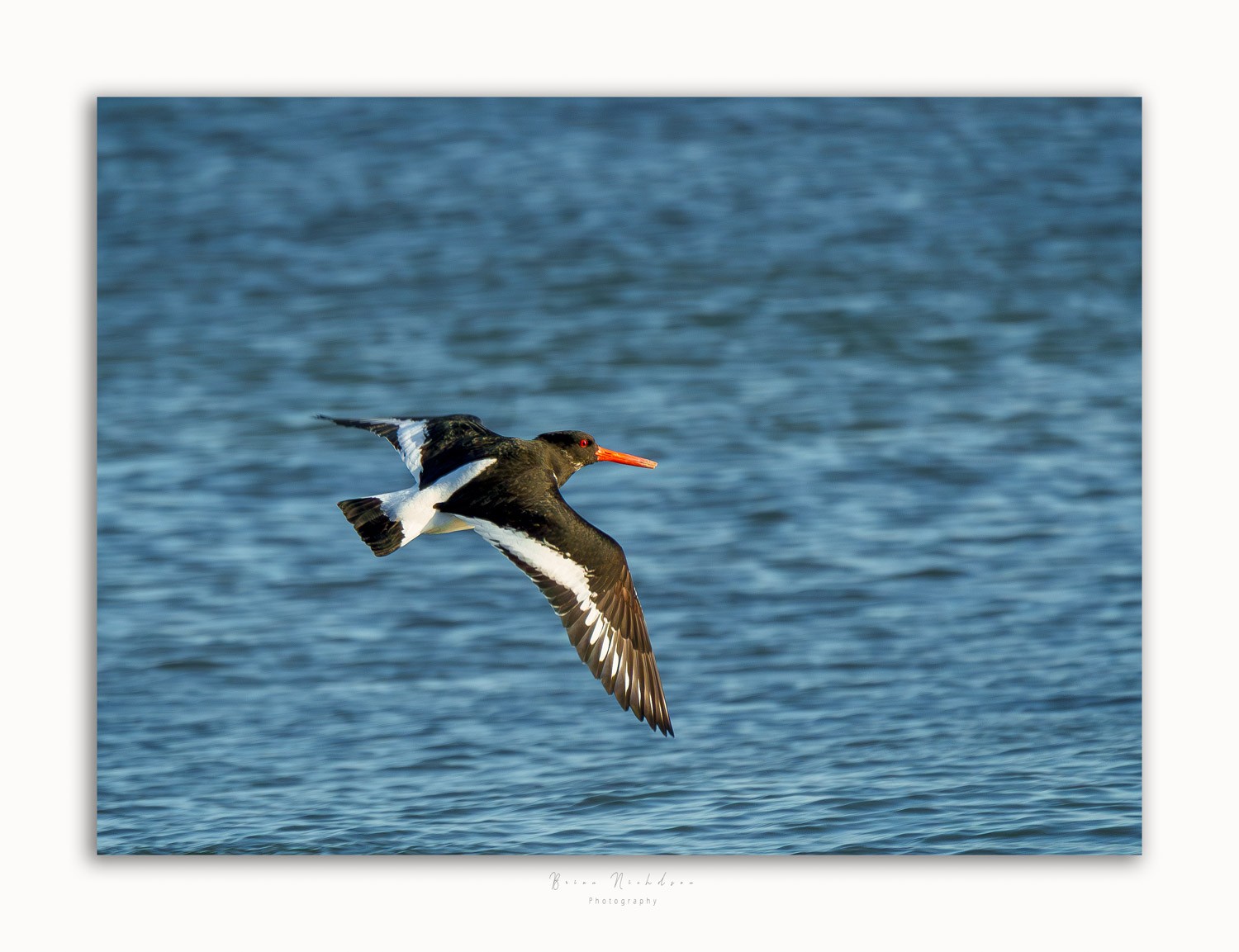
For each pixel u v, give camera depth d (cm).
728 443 2081
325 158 3259
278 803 1176
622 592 898
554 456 1010
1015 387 2272
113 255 2919
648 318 2614
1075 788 1154
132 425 2173
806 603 1582
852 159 3300
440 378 2350
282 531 1825
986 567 1652
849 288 2738
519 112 3362
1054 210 3050
